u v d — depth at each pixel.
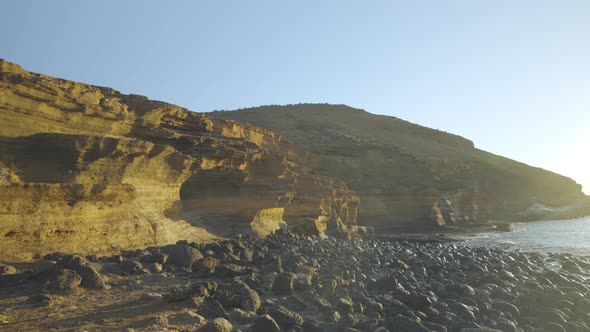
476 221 73.19
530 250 35.28
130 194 17.86
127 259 13.83
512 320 9.49
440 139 119.25
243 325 7.77
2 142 14.41
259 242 23.14
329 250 23.39
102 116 19.27
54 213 14.30
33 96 15.88
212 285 9.74
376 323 8.11
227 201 27.20
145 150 18.80
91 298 9.34
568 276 17.12
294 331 7.32
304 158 58.19
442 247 36.31
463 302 10.77
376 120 119.69
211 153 26.41
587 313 10.36
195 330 7.14
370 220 57.84
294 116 97.56
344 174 63.25
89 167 16.53
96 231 15.79
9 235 12.89
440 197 63.94
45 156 15.50
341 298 9.88
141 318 7.84
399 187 60.34
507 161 113.12
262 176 32.22
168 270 13.45
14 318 7.58
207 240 22.95
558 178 106.56
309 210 37.22
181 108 27.36
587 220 89.56
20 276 10.12
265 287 11.28
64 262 10.77
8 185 12.90
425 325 8.21
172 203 22.11
